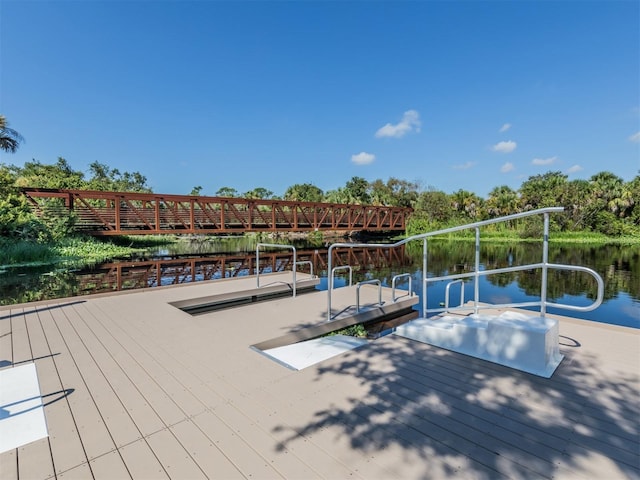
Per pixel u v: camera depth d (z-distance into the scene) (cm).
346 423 157
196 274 919
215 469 129
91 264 1073
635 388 188
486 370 214
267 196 4459
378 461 131
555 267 235
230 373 217
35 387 200
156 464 133
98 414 170
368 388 192
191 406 176
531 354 212
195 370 222
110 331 308
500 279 880
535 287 779
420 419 160
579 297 676
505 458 132
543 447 138
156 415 168
